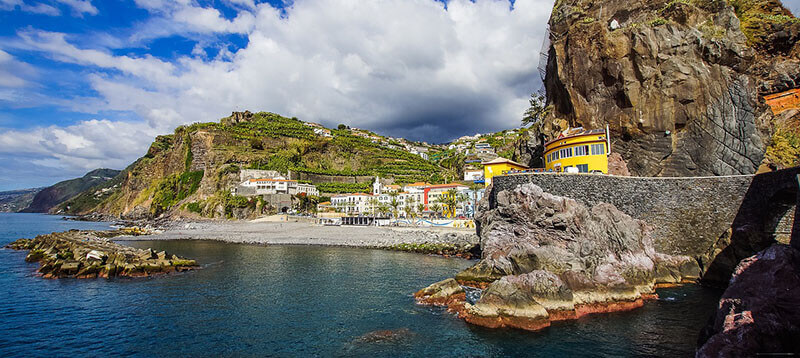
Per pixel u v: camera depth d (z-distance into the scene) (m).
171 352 24.56
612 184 42.03
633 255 37.75
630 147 54.00
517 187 41.88
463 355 23.52
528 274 31.34
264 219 132.75
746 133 46.94
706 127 49.50
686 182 40.56
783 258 19.19
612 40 55.53
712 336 17.67
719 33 51.25
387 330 27.97
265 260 60.56
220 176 162.50
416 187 141.12
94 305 34.84
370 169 195.12
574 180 42.72
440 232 86.94
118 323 30.05
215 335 27.44
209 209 148.12
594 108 57.38
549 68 70.31
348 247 78.19
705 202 39.41
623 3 59.78
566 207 38.75
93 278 46.41
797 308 16.94
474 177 150.25
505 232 41.22
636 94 53.34
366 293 38.75
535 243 38.81
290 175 170.75
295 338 26.75
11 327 29.09
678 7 54.38
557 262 35.12
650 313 29.75
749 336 16.58
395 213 119.75
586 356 22.91
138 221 164.00
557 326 27.42
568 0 65.69
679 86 51.22
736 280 20.39
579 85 58.97
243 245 82.56
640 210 41.25
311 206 156.88
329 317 31.16
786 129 48.41
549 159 55.44
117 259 50.97
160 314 32.22
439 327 28.36
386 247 75.69
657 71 52.44
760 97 50.28
